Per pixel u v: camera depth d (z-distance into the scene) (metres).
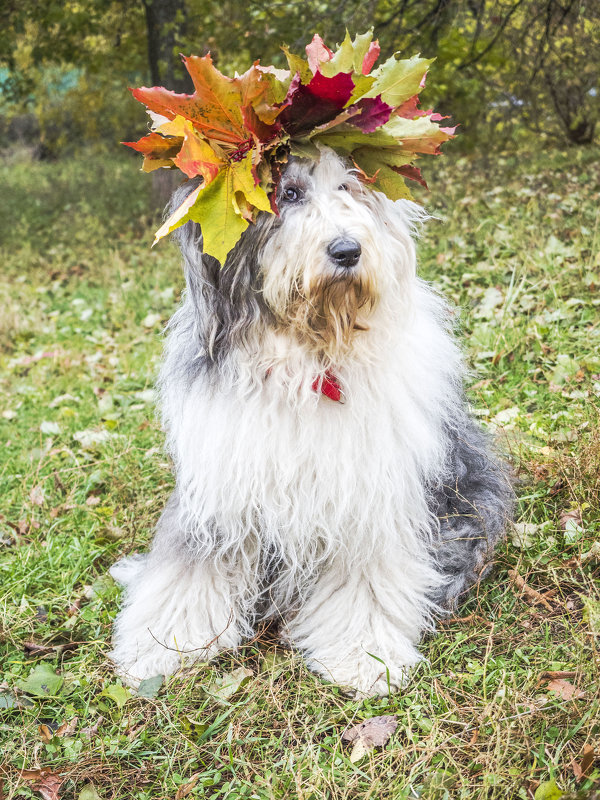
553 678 1.02
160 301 2.86
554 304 2.09
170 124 0.94
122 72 5.43
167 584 1.20
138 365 2.35
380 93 1.03
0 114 8.32
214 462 1.08
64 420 2.04
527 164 4.09
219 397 1.08
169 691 1.12
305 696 1.09
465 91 4.45
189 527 1.17
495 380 1.81
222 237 0.97
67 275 3.55
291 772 0.95
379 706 1.06
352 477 1.07
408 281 1.11
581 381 1.72
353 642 1.15
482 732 0.96
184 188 1.08
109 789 0.99
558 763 0.91
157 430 1.81
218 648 1.19
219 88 0.95
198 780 0.98
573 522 1.28
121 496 1.65
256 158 0.96
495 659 1.08
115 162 6.51
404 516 1.13
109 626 1.28
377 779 0.91
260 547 1.16
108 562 1.47
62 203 5.03
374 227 1.03
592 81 4.37
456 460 1.23
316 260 1.00
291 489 1.08
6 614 1.29
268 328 1.05
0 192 5.50
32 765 1.01
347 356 1.06
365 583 1.17
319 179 1.04
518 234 2.58
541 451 1.47
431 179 3.87
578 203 2.84
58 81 6.91
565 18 3.39
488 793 0.89
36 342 2.76
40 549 1.47
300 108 0.97
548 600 1.18
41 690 1.13
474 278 2.36
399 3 3.04
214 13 3.66
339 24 2.94
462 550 1.23
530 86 4.30
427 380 1.14
